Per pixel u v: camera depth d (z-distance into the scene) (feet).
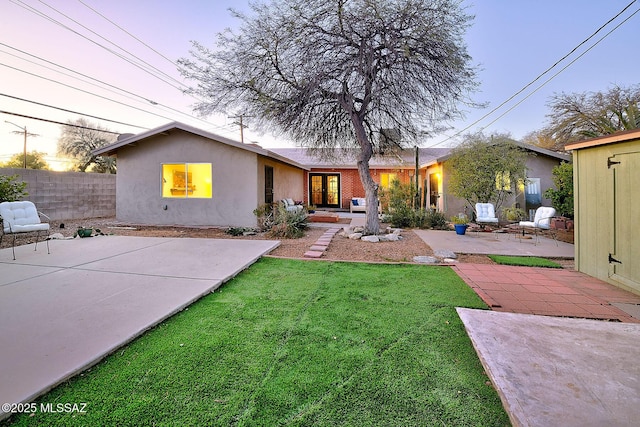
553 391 5.81
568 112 45.19
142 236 25.03
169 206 31.58
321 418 5.35
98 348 7.39
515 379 6.18
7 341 7.68
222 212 30.58
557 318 9.37
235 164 30.17
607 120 43.16
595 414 5.19
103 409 5.51
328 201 53.72
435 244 22.16
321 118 26.66
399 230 28.55
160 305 10.15
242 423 5.21
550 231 25.61
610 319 9.59
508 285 12.95
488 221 27.63
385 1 19.49
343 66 22.62
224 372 6.66
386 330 8.76
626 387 5.93
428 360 7.22
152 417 5.34
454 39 20.74
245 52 22.63
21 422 5.17
